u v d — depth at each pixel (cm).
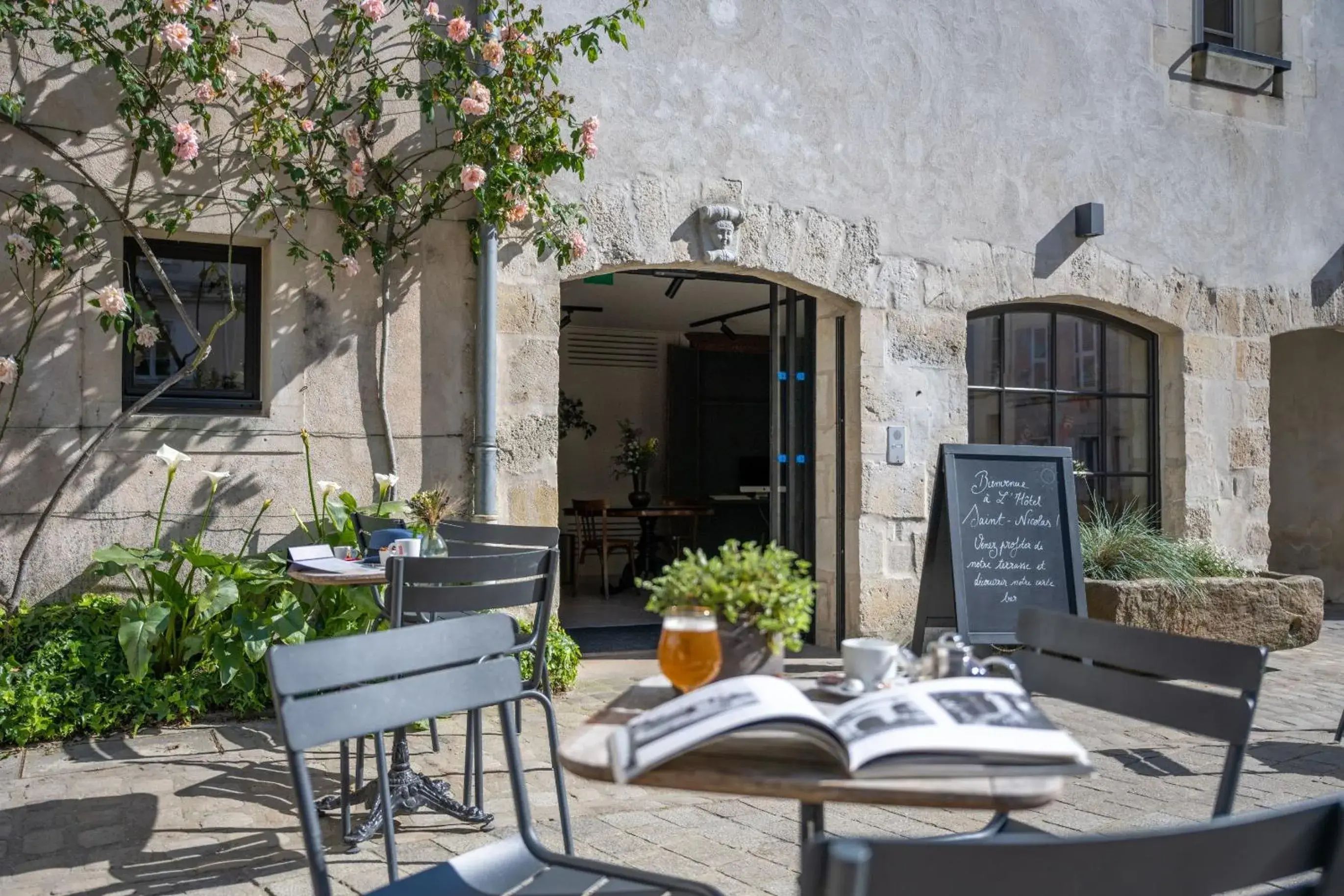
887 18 671
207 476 513
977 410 707
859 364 657
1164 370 770
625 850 331
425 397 556
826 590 675
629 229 599
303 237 533
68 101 494
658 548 1071
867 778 154
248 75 521
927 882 106
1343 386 921
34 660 446
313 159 525
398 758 363
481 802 351
